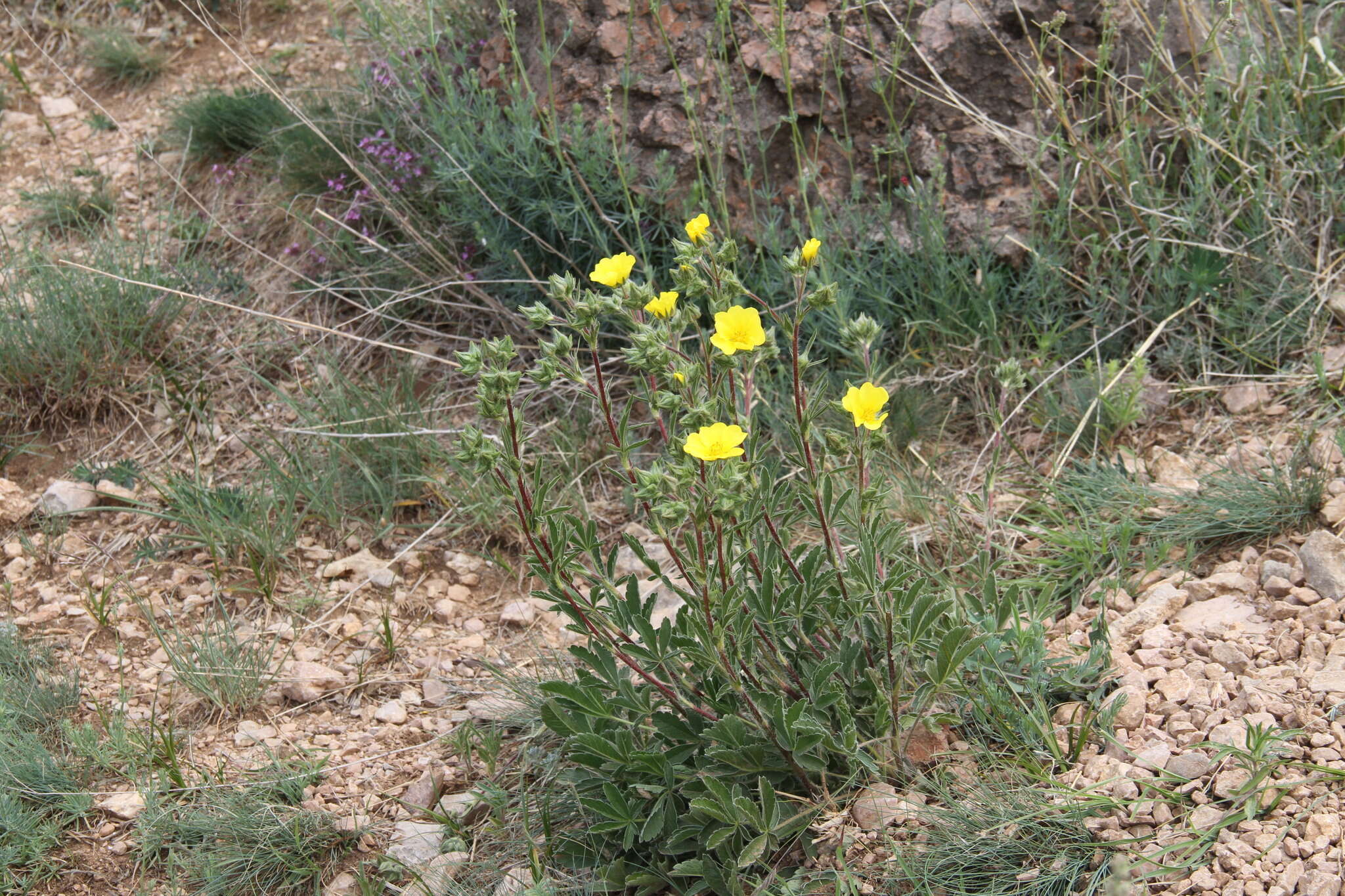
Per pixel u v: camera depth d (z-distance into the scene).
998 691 2.50
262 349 4.66
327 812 2.75
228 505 3.90
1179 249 3.88
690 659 2.37
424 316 4.68
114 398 4.47
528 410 4.22
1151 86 3.90
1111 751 2.42
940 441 3.79
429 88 4.82
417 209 4.74
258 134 5.48
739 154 4.13
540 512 2.25
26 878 2.62
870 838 2.30
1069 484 3.44
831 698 2.30
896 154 4.09
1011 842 2.21
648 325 2.28
